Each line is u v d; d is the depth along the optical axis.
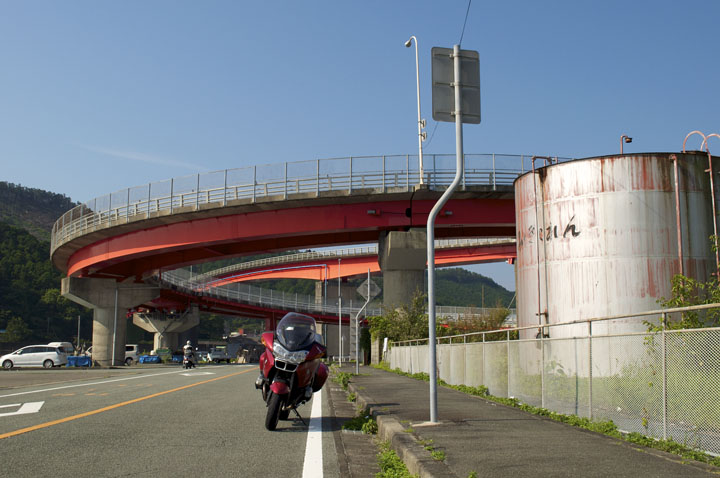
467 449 7.38
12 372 38.53
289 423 11.41
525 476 5.84
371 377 26.72
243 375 30.45
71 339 146.50
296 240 53.94
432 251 10.67
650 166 18.34
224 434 9.75
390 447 8.49
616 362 9.48
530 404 13.03
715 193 18.45
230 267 121.38
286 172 45.94
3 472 6.60
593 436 8.48
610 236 18.45
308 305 104.38
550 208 19.84
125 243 54.44
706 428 7.15
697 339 7.38
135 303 66.56
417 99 45.91
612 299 18.22
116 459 7.48
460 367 19.59
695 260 18.03
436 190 44.25
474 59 11.07
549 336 19.39
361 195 44.97
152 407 13.45
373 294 30.23
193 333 144.25
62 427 10.04
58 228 63.09
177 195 48.84
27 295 142.38
